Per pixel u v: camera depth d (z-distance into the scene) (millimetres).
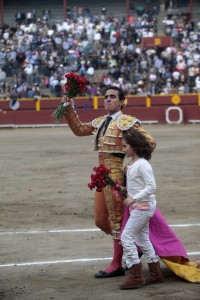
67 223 14523
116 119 10188
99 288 9461
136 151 9523
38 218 15234
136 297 8945
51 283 9773
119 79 52250
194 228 13633
